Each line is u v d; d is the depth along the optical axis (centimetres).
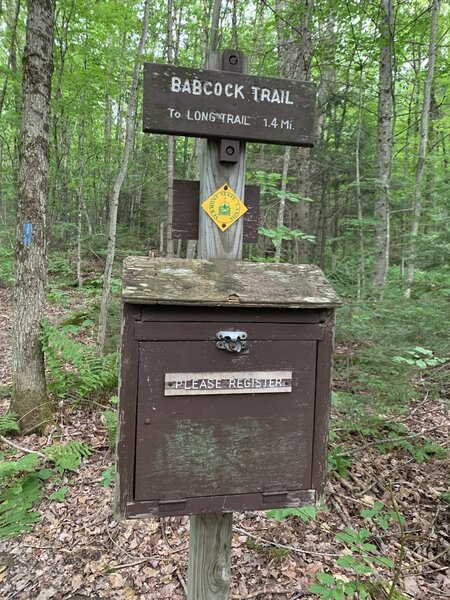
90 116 1266
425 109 766
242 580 250
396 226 958
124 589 250
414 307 449
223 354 142
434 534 284
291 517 299
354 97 966
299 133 166
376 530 288
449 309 443
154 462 139
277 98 162
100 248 1329
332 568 257
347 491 323
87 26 911
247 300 139
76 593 249
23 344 417
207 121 157
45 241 424
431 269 577
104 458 369
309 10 575
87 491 328
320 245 971
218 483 145
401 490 323
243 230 174
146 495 140
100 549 279
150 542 284
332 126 962
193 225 173
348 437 382
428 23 805
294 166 939
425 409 425
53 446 355
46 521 300
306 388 150
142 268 147
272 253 942
